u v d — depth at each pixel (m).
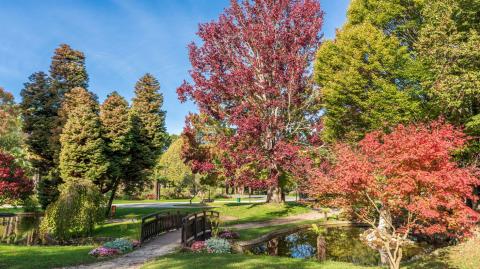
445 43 17.00
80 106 29.19
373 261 14.35
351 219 24.94
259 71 28.86
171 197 62.53
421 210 9.27
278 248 17.67
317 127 27.53
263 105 27.73
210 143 33.12
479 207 18.86
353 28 21.48
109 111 31.27
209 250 14.44
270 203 32.56
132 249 14.93
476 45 15.80
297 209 30.41
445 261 12.48
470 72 15.98
